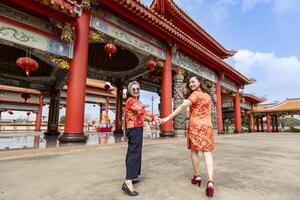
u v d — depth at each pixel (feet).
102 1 29.55
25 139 36.32
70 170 12.18
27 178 10.32
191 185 9.23
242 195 7.90
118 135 49.60
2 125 107.04
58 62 26.45
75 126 25.36
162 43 41.98
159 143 30.17
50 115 57.31
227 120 115.55
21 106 90.02
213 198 7.55
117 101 60.85
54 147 20.97
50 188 8.74
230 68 63.21
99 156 17.61
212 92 59.11
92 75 56.08
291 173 11.63
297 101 110.63
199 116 9.21
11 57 42.11
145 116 9.22
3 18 22.72
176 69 46.24
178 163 14.46
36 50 24.91
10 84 52.39
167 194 8.02
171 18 50.55
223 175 11.11
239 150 22.39
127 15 32.83
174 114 9.42
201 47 47.47
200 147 8.70
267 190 8.54
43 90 58.18
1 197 7.62
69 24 25.95
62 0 23.91
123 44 34.27
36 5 23.45
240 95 83.10
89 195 7.88
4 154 16.69
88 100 92.12
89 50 44.39
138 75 54.19
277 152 20.72
